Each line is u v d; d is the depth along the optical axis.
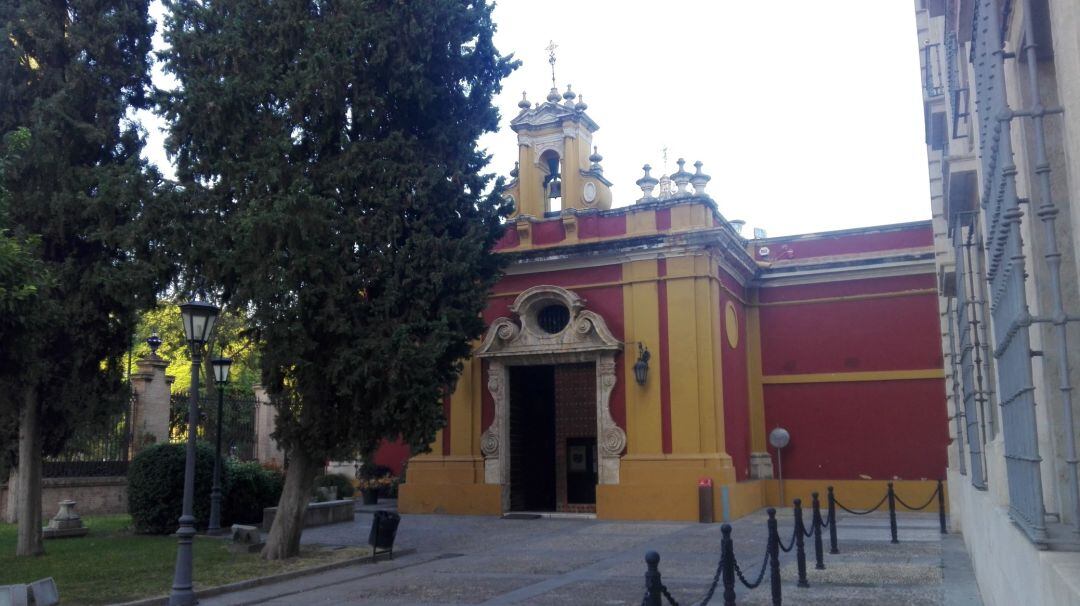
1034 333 4.90
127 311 14.95
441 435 23.00
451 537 17.64
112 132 15.12
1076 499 3.86
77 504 21.59
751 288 24.42
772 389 23.83
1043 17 4.31
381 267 13.66
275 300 12.90
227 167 13.20
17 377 11.50
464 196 14.89
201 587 11.47
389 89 14.28
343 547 15.57
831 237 23.97
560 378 22.30
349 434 13.76
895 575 11.37
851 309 23.39
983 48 5.36
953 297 13.14
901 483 22.09
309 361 13.15
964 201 8.10
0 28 14.42
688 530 17.77
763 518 20.03
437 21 14.44
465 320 14.37
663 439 20.22
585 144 23.94
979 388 8.84
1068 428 3.88
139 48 15.75
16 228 13.21
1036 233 4.86
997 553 6.66
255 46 13.79
